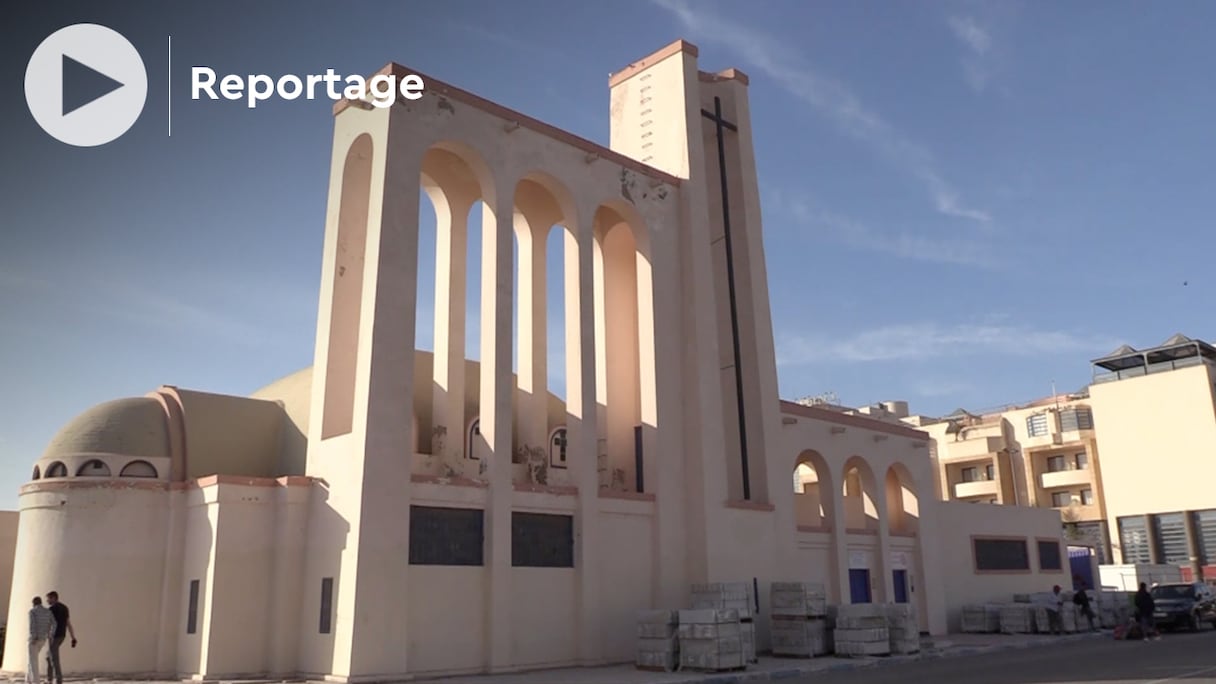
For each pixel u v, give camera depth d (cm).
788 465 2998
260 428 2433
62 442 2127
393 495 1916
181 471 2205
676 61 2895
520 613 2095
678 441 2556
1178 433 5797
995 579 3784
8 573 3033
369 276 2011
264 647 1945
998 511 3906
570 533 2252
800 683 1831
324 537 1948
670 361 2595
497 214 2248
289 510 1992
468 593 2016
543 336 2561
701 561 2462
